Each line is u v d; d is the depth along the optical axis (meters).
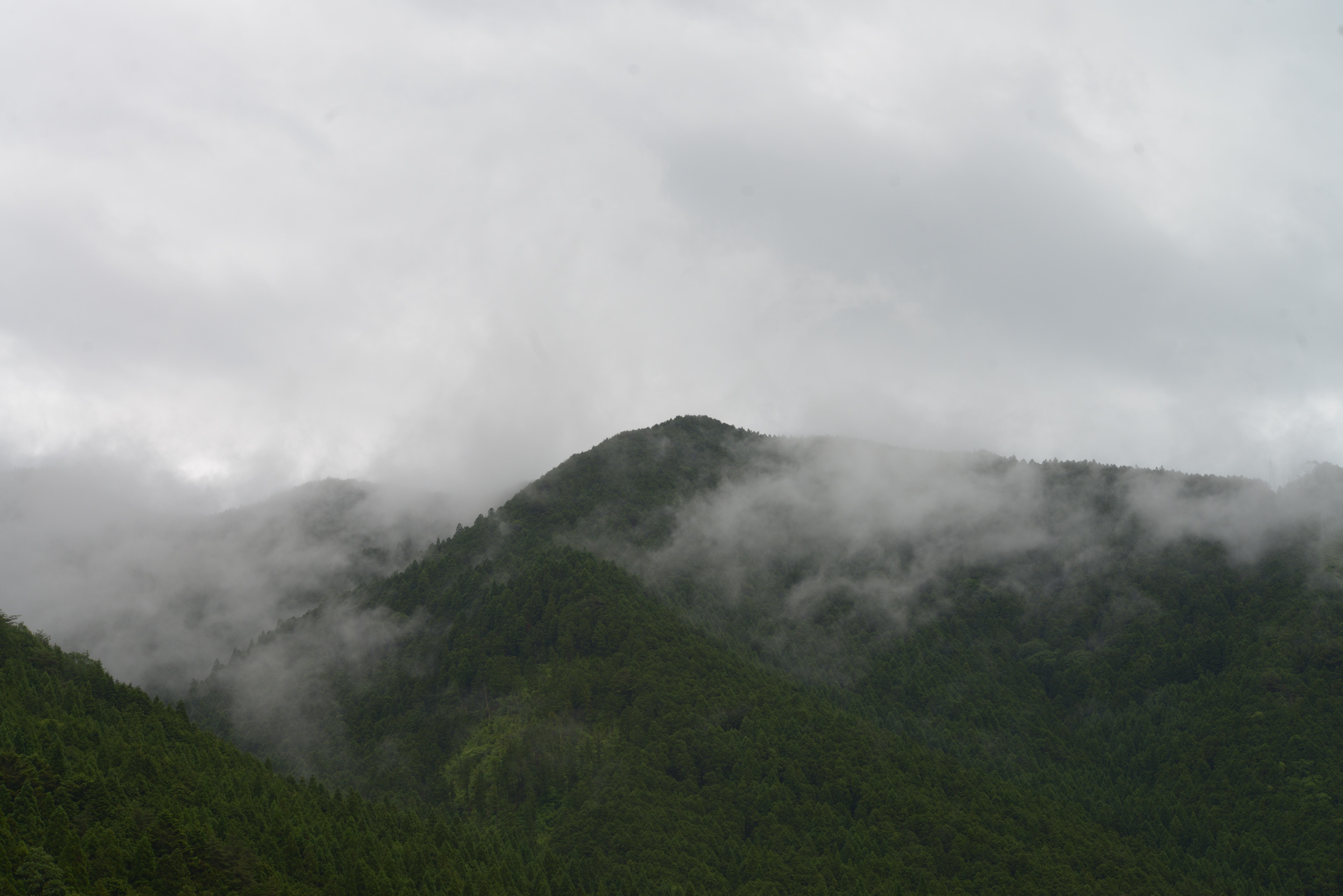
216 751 172.38
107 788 131.38
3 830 111.62
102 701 174.62
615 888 171.12
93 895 106.94
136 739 160.75
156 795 139.25
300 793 168.75
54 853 114.00
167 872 117.81
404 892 137.12
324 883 135.00
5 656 175.25
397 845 157.62
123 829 124.75
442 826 174.38
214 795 146.00
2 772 126.38
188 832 127.25
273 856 134.75
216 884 121.88
